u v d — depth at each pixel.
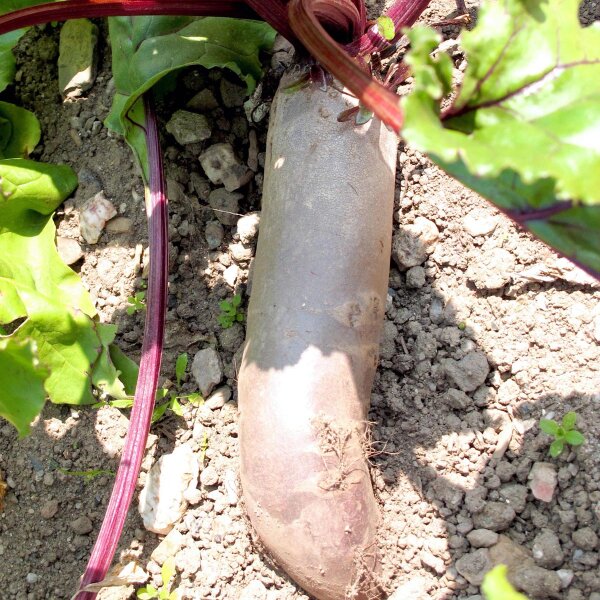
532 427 0.27
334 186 0.26
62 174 0.33
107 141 0.34
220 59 0.30
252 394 0.25
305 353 0.25
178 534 0.28
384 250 0.27
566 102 0.18
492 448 0.27
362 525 0.25
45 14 0.27
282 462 0.24
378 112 0.19
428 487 0.27
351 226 0.26
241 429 0.26
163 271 0.29
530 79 0.19
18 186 0.31
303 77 0.27
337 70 0.21
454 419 0.28
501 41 0.19
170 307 0.31
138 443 0.27
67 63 0.35
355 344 0.26
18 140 0.34
